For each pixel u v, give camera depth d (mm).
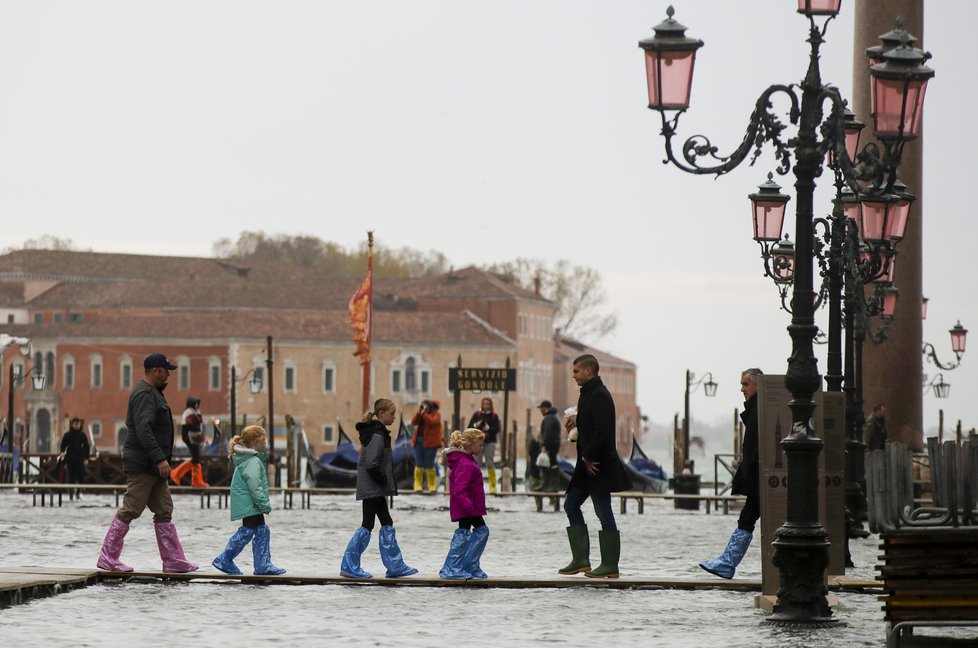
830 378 52594
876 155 35594
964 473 31828
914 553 31328
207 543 61938
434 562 53594
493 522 79875
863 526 70938
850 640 32719
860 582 42688
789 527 35344
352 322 144750
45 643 31469
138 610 37312
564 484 113375
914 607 31281
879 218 46906
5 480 122000
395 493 44469
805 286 35156
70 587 41719
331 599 40062
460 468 44156
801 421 35281
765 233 55688
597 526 78688
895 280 83375
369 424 44406
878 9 79312
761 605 38375
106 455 118688
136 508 44531
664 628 34625
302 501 97562
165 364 44875
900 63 35094
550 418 97750
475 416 105562
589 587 43312
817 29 35000
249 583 43812
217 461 115438
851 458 59219
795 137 35250
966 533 31391
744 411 43250
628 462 128875
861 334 67188
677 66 35000
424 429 102000
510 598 40531
